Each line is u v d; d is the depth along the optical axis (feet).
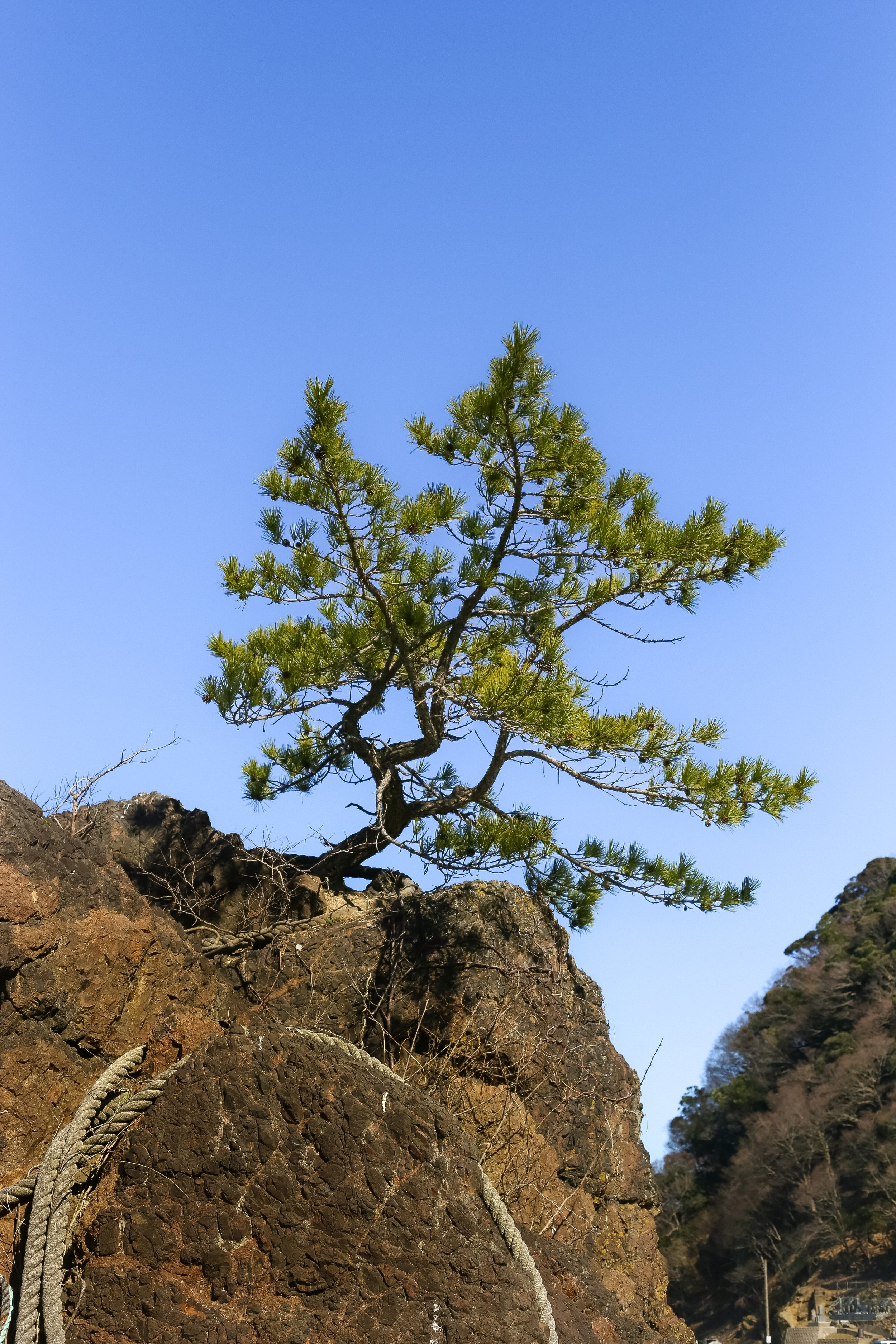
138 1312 10.11
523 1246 10.77
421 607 25.17
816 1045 200.54
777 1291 159.53
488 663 27.94
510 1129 18.17
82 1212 11.19
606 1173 19.39
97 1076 13.69
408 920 21.20
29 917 13.43
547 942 21.77
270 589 26.50
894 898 214.90
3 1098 12.50
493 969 20.22
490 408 23.61
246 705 26.12
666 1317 19.17
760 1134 184.03
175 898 22.54
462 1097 18.49
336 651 25.91
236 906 23.24
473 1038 19.38
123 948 14.61
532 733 24.79
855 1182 165.89
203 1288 10.43
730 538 25.50
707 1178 199.41
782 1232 170.91
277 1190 10.79
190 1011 15.62
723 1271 180.65
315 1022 19.81
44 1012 13.28
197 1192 10.85
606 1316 12.90
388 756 27.12
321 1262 10.49
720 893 25.08
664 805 25.62
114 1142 11.63
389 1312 10.23
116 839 23.82
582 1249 17.95
